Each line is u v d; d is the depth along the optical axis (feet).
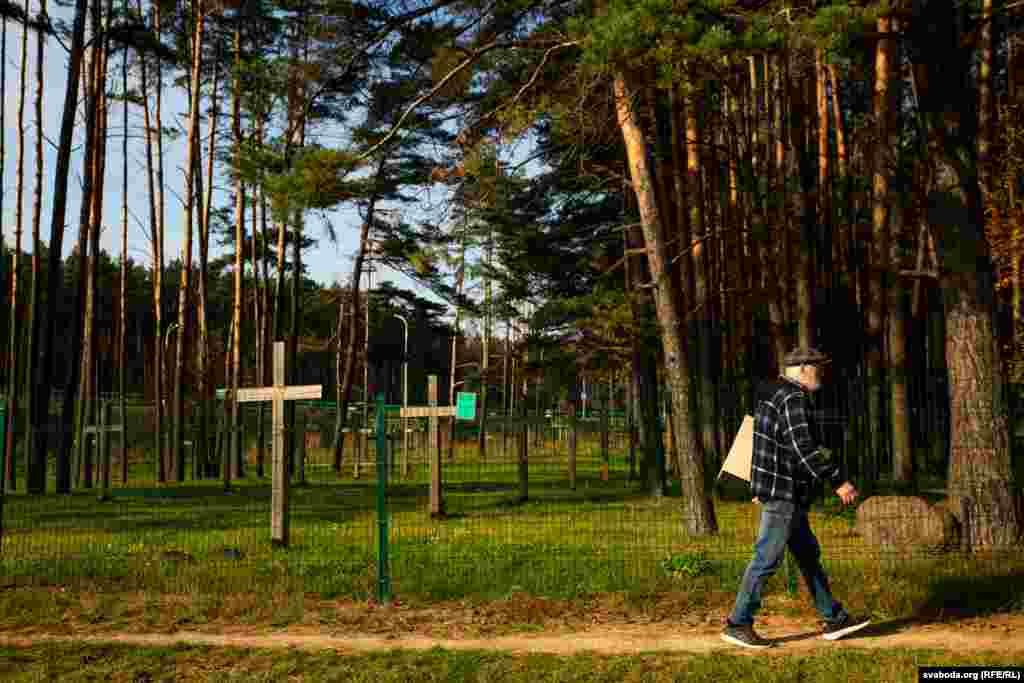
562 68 46.01
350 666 21.15
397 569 31.81
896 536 33.88
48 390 77.82
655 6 31.50
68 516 53.52
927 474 70.03
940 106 36.55
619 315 66.69
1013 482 34.12
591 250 75.77
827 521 46.88
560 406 117.70
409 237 54.08
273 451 39.19
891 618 25.31
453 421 111.45
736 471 23.94
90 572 31.45
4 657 22.09
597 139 48.91
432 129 47.80
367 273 168.14
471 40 45.88
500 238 65.62
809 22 31.27
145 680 20.44
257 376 122.52
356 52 45.47
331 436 133.80
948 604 26.23
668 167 71.87
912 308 89.86
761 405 23.11
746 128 74.38
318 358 236.22
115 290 246.47
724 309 84.07
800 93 68.74
